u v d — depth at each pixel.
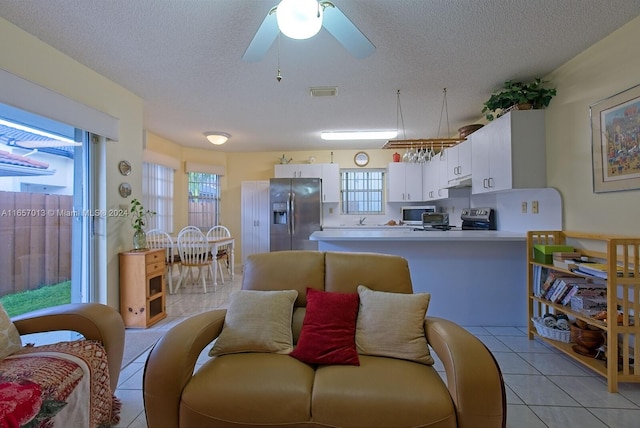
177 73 2.66
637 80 1.93
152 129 4.43
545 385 1.91
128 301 2.93
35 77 2.12
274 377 1.26
